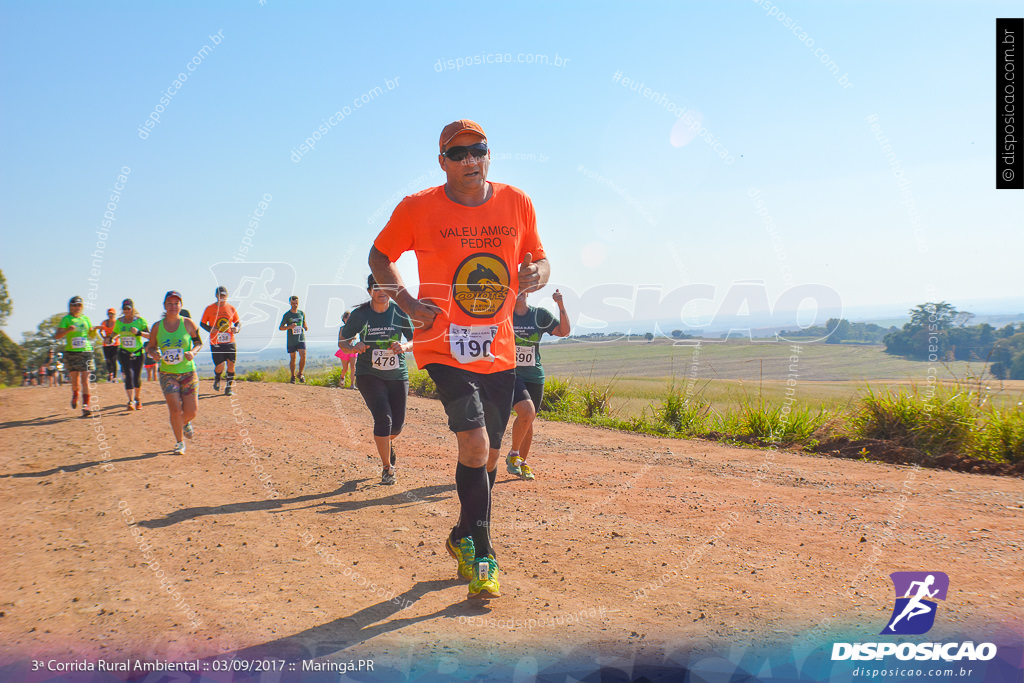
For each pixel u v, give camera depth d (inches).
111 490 208.2
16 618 116.5
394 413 223.9
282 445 294.8
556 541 163.2
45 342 1710.1
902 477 240.5
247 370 722.2
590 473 247.8
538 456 287.6
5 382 1715.1
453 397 124.3
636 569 143.0
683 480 234.8
